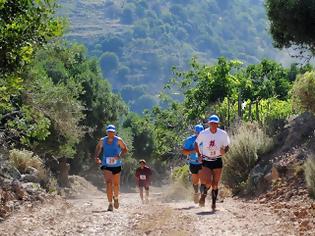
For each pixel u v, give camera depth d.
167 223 18.17
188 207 23.48
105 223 18.89
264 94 77.19
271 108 69.81
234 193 28.45
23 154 34.03
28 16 19.16
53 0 19.55
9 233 17.14
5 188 24.16
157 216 19.64
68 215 21.31
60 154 57.16
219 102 74.69
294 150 26.81
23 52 19.19
